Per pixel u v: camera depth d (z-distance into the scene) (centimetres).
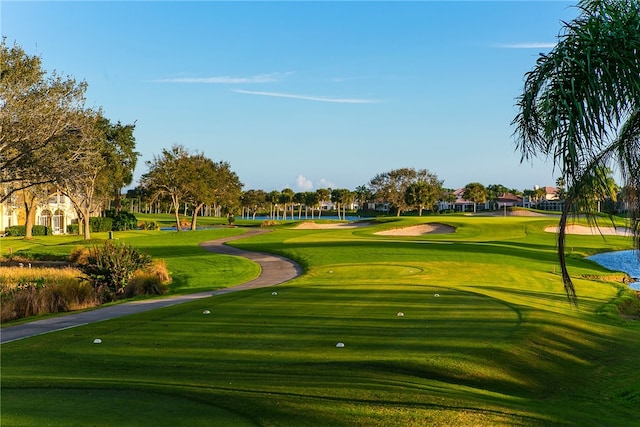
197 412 757
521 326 1530
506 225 7350
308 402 823
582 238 6253
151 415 738
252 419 738
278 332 1416
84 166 4366
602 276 3403
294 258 4147
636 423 932
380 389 919
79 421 705
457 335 1404
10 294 2188
